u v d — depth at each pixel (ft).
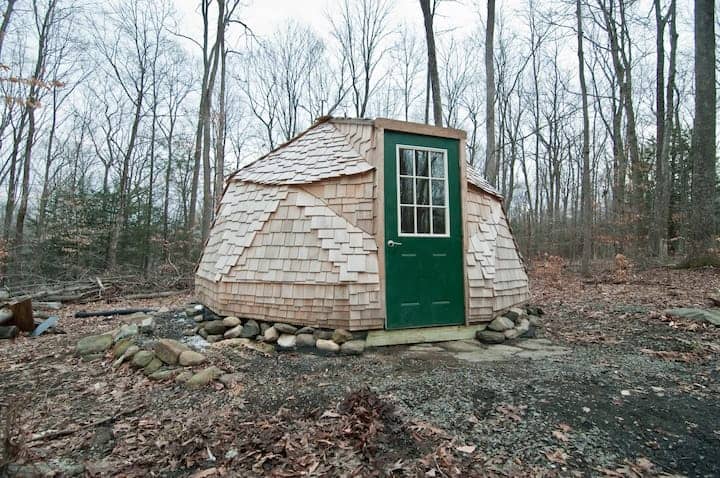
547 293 30.76
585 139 41.37
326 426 9.09
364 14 69.72
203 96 51.37
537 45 54.95
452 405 10.00
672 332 16.66
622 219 46.16
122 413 10.09
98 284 34.12
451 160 17.65
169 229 61.93
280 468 7.57
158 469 7.66
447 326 16.80
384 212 16.14
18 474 7.07
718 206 36.55
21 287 33.14
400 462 7.61
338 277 15.42
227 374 12.51
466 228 17.54
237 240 18.24
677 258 40.65
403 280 16.17
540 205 85.66
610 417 9.27
